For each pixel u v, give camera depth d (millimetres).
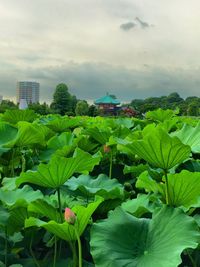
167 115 7352
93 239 2203
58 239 2744
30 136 4062
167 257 2045
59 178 2553
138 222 2318
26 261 2785
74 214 2150
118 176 4352
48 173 2502
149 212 2715
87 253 2824
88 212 2207
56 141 4672
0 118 6492
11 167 4402
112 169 4391
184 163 3447
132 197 3721
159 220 2266
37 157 4637
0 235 2793
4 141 4340
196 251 2561
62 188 2928
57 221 2518
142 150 2475
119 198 2871
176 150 2398
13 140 4031
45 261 2770
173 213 2252
